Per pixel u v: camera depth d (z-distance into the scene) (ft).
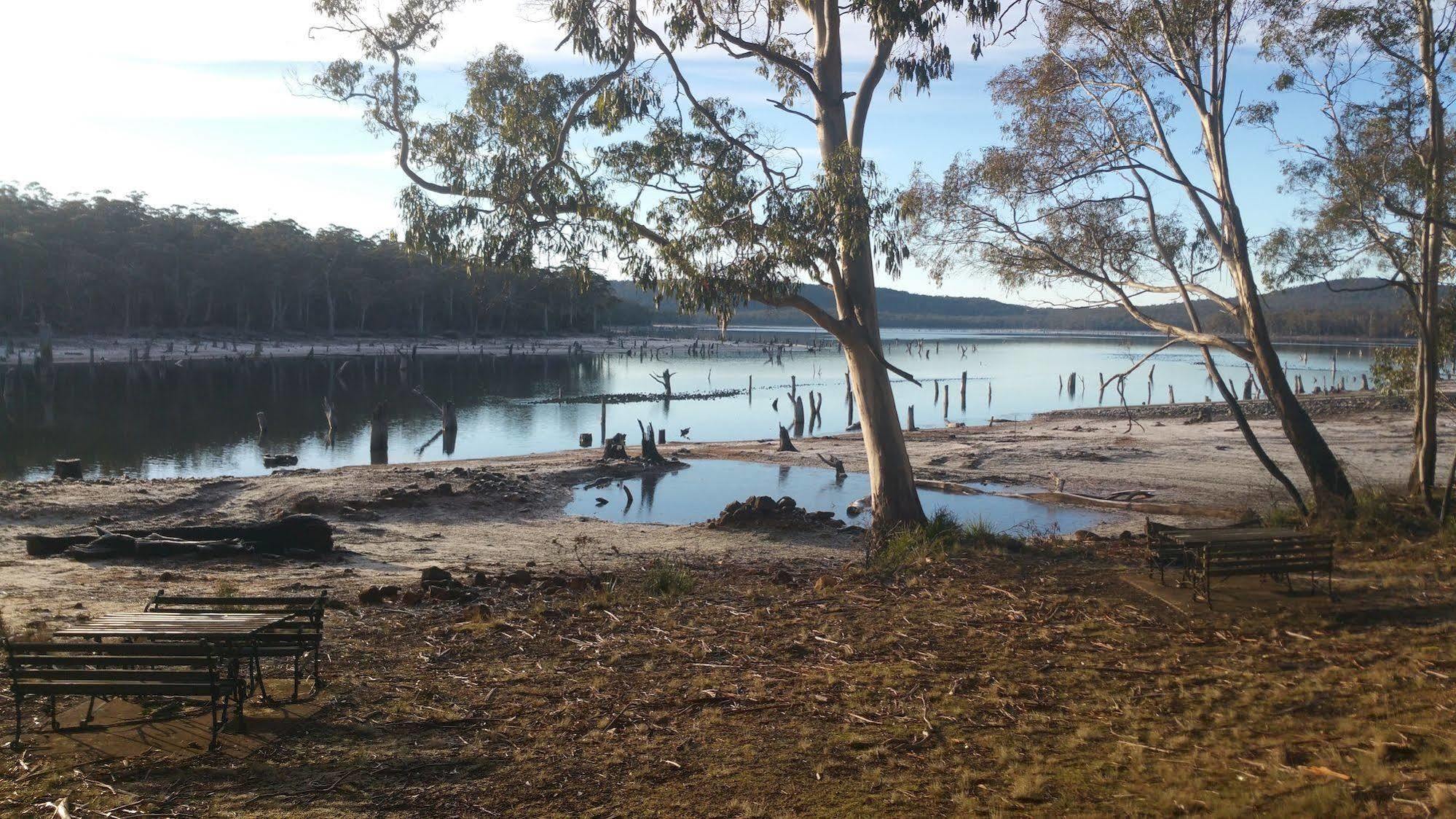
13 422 138.51
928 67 46.42
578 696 20.07
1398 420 118.42
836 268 44.88
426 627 25.77
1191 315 46.32
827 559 46.01
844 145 43.04
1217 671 21.54
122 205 351.67
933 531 41.91
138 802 14.43
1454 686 19.88
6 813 13.99
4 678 20.13
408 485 68.64
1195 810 14.52
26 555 40.40
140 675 16.71
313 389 202.18
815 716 18.98
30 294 303.89
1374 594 28.02
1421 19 40.70
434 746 17.06
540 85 44.47
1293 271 46.24
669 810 14.67
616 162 44.57
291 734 17.37
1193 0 42.73
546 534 54.65
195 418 147.74
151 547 39.22
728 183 41.45
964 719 18.79
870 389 47.32
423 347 372.38
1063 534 56.44
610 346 422.00
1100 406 169.89
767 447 108.17
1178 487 75.05
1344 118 45.09
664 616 27.53
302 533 41.68
